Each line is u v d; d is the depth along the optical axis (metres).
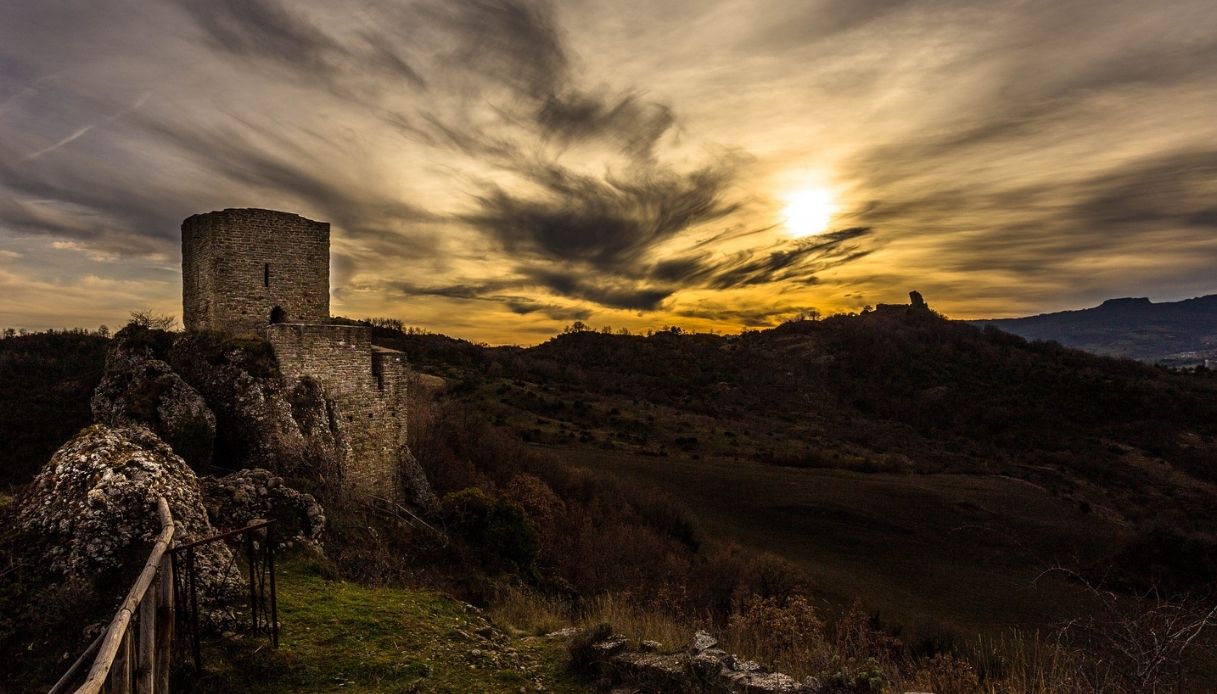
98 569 7.22
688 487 57.62
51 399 28.77
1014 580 38.94
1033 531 48.09
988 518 52.81
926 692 7.75
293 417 18.72
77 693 3.62
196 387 18.61
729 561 36.22
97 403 17.67
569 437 69.00
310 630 8.68
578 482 46.28
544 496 36.38
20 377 33.16
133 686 5.49
